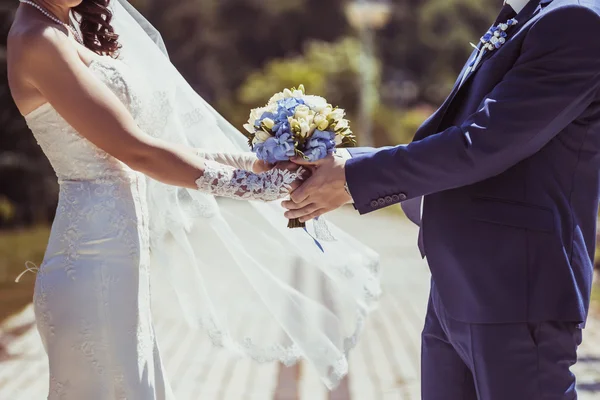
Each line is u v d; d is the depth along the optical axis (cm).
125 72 337
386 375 672
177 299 381
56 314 321
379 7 3000
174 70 370
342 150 347
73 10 346
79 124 313
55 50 312
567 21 286
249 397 605
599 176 308
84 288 320
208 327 379
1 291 1081
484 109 293
